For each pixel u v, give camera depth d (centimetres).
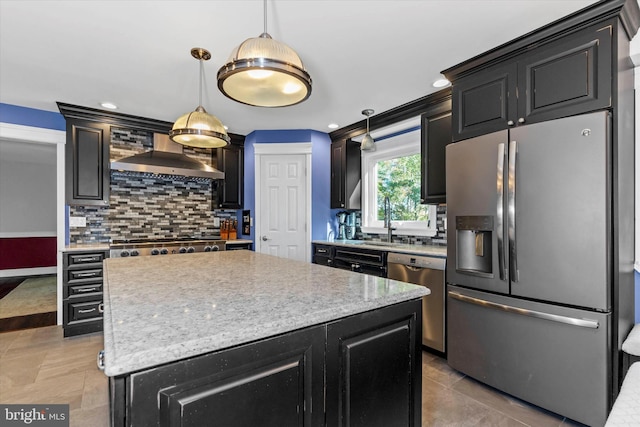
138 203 393
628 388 120
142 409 70
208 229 443
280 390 90
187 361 76
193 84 271
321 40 205
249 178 430
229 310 99
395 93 290
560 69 181
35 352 268
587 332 166
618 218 164
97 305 317
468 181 216
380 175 402
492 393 205
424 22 186
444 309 247
